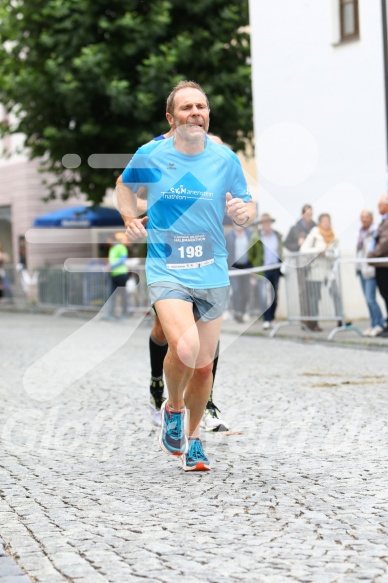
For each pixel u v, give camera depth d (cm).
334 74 2234
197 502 636
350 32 2198
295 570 484
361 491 650
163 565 501
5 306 3472
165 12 2759
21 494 675
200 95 697
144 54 2802
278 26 2384
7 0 2888
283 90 2383
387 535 542
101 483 704
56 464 778
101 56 2706
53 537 561
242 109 2870
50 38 2805
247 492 658
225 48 2903
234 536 551
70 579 483
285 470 725
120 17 2758
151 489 678
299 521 578
